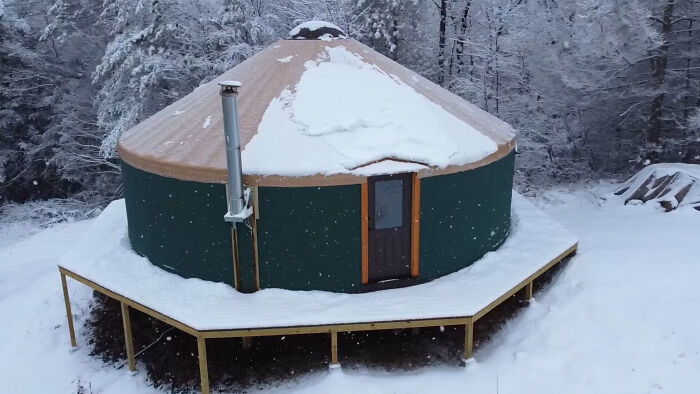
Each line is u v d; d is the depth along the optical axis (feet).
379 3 61.26
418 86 29.35
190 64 58.80
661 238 33.12
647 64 54.44
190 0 60.39
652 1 51.62
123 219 33.17
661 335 23.75
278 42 30.37
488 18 59.57
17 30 71.82
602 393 21.07
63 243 44.21
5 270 39.24
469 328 22.59
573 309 25.99
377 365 23.65
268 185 22.95
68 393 24.43
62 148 72.59
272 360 24.61
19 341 28.45
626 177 55.57
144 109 58.59
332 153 23.47
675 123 56.24
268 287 24.39
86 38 73.77
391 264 24.91
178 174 24.04
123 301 24.13
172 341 26.84
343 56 28.58
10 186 75.10
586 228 36.81
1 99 71.61
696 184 39.58
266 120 24.99
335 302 23.27
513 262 27.04
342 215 23.50
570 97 56.34
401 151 23.65
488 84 58.39
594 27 53.88
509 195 30.37
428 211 24.58
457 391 21.62
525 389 21.57
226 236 24.00
